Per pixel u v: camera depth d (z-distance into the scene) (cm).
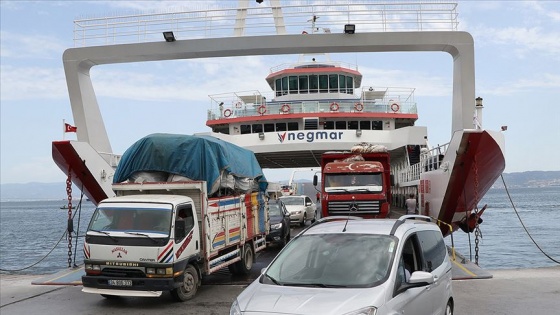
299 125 2477
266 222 1465
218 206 1097
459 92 1633
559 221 5488
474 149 1378
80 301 1015
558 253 2828
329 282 532
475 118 1377
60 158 1487
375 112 2433
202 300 993
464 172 1452
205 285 1151
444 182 1530
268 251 1777
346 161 1847
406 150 2325
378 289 499
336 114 2411
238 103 2541
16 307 975
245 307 485
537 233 4112
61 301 1020
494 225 5072
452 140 1448
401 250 558
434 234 691
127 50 1672
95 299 1029
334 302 475
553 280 1147
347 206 1762
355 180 1784
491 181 1560
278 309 470
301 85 2789
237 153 1277
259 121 2480
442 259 675
